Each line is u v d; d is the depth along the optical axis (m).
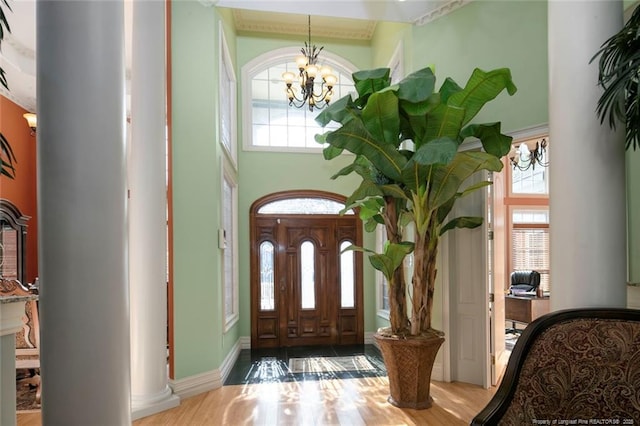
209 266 3.77
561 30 2.07
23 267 5.45
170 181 3.57
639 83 1.67
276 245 5.63
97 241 1.55
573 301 1.99
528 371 1.64
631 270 2.52
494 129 3.01
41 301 1.53
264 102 5.99
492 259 3.78
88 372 1.51
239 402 3.34
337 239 5.74
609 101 1.74
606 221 1.96
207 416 3.05
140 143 3.23
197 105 3.78
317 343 5.60
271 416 3.04
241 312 5.45
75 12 1.54
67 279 1.50
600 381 1.59
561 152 2.06
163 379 3.24
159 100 3.33
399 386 3.21
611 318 1.72
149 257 3.20
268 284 5.60
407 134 3.13
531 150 6.19
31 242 5.88
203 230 3.75
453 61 3.94
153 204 3.24
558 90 2.08
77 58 1.54
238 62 5.72
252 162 5.65
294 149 5.75
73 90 1.53
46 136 1.53
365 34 6.03
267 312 5.55
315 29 5.89
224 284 4.24
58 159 1.52
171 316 3.47
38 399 3.37
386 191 3.16
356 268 5.73
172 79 3.65
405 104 2.75
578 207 1.99
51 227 1.51
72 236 1.51
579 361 1.63
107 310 1.56
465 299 3.80
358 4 3.98
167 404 3.19
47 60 1.53
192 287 3.63
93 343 1.53
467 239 3.81
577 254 1.99
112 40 1.62
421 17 4.16
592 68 1.99
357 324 5.70
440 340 3.16
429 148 2.54
